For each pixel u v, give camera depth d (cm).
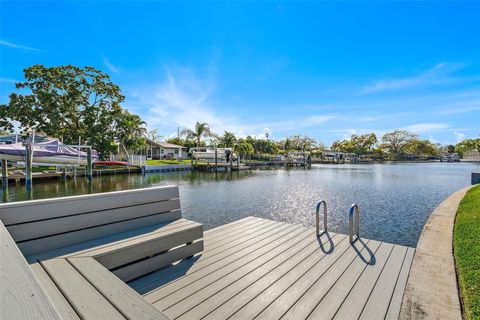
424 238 376
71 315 104
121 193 252
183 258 273
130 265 221
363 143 6688
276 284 242
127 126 2912
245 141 4341
